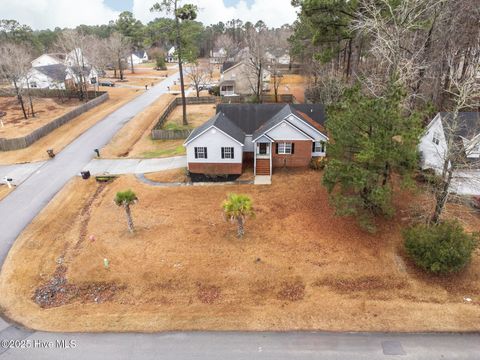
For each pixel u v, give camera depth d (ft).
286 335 44.62
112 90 225.35
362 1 95.25
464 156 61.72
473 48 101.19
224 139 88.63
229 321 47.16
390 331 44.75
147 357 42.01
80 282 55.93
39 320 48.62
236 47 328.49
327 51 113.29
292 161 93.91
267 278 54.90
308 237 64.34
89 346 43.80
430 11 93.91
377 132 57.57
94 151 114.52
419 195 73.77
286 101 178.50
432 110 61.82
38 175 97.86
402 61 90.02
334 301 50.11
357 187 60.23
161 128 138.82
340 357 41.19
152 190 86.02
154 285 54.54
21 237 69.00
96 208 78.59
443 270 52.85
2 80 239.30
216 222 70.54
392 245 61.26
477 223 67.15
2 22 302.45
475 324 45.42
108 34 428.97
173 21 129.39
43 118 158.51
